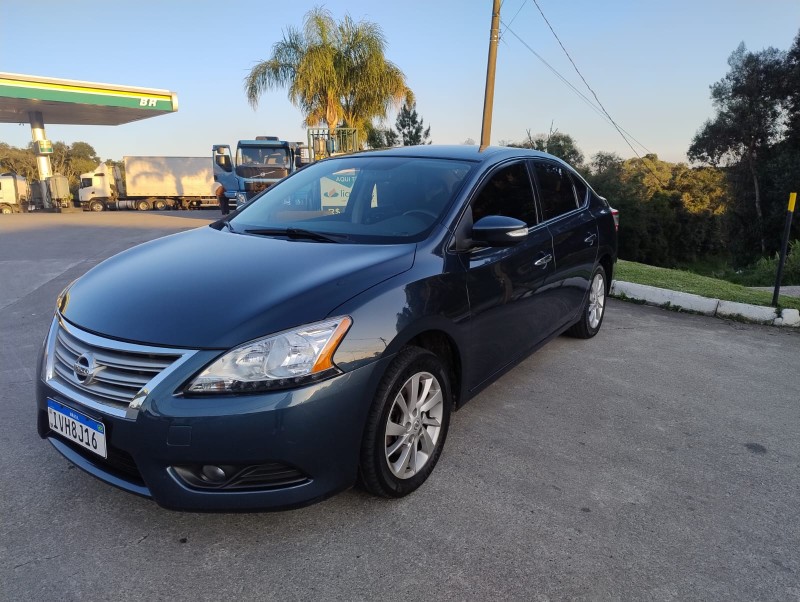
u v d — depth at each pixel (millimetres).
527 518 2598
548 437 3385
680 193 42375
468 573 2242
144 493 2207
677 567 2320
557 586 2189
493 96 14117
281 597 2107
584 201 4812
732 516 2676
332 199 3557
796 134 35062
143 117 28875
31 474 2846
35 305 6340
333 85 19109
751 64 36344
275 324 2213
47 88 22125
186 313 2291
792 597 2182
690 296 6535
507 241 2912
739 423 3666
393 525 2521
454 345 2928
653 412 3787
